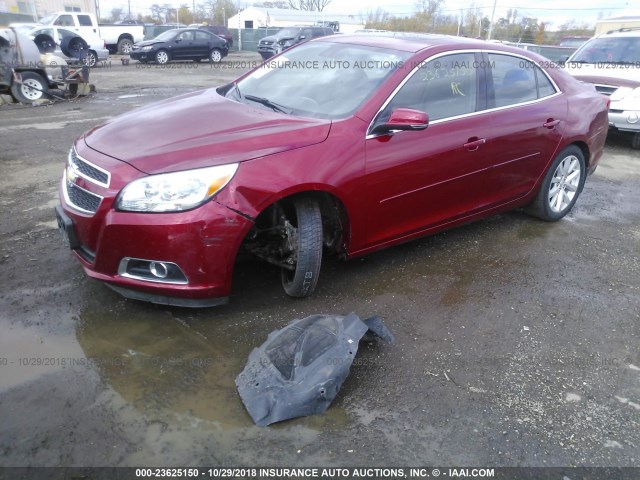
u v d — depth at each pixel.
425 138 3.73
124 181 2.89
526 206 5.14
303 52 4.50
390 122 3.42
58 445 2.32
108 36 28.25
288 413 2.51
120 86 14.94
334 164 3.27
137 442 2.35
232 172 2.96
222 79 17.41
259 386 2.63
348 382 2.80
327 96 3.76
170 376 2.77
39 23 21.50
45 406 2.53
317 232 3.28
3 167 6.32
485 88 4.22
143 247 2.90
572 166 5.13
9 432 2.37
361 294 3.67
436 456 2.37
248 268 3.92
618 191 6.45
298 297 3.54
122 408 2.54
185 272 2.96
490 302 3.68
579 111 4.98
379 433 2.47
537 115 4.54
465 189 4.13
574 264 4.36
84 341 3.02
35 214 4.81
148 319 3.24
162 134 3.23
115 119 3.71
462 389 2.80
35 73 11.70
